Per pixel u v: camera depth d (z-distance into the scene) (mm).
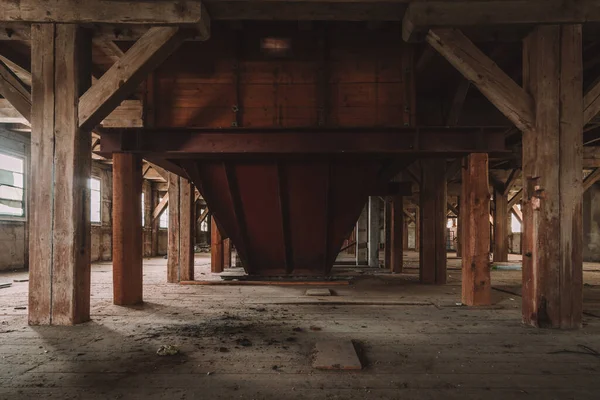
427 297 6164
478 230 5500
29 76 6516
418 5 4035
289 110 5484
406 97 5406
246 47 5562
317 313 4902
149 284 7629
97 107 4219
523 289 4426
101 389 2510
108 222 15453
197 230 25062
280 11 4160
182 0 4023
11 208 10891
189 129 5258
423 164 8148
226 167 6383
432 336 3803
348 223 7188
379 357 3160
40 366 2928
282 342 3574
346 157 6184
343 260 13930
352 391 2496
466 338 3730
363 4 4070
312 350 3344
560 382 2656
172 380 2660
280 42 5539
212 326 4184
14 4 4148
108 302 5605
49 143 4242
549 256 4176
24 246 11297
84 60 4367
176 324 4270
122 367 2908
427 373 2812
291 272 8141
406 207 23000
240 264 11953
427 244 7992
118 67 4199
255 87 5520
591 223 15812
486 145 5375
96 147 11703
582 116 4230
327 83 5492
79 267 4270
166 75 5523
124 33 4402
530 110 4281
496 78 4246
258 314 4824
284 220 7086
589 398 2410
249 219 7152
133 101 6629
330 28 5523
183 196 7918
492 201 14539
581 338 3746
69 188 4211
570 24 4203
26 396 2400
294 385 2586
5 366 2928
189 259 7812
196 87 5512
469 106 7500
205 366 2936
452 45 4219
